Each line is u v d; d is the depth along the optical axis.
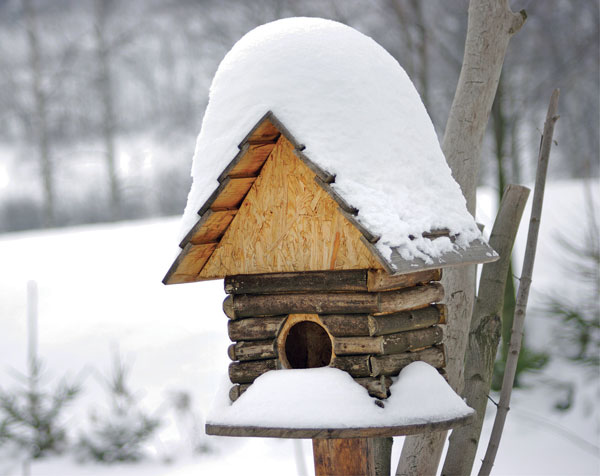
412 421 2.49
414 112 2.79
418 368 2.66
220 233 2.86
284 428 2.52
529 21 11.22
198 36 16.88
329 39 2.71
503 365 7.03
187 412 6.91
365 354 2.62
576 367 7.11
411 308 2.75
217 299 9.35
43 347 8.44
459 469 3.21
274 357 2.79
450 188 2.79
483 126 3.43
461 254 2.63
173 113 21.33
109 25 21.14
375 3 9.55
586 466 5.52
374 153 2.58
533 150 15.62
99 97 21.16
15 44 21.39
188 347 8.13
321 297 2.68
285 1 11.53
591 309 7.26
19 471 6.50
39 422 6.84
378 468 3.29
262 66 2.67
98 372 7.83
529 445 6.03
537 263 8.86
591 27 11.08
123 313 9.09
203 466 6.20
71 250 11.88
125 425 6.65
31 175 21.33
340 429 2.47
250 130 2.58
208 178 2.71
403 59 9.40
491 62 3.40
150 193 22.98
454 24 9.91
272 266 2.79
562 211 10.27
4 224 24.34
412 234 2.47
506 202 3.33
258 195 2.80
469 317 3.45
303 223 2.73
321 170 2.47
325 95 2.60
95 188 23.61
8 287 10.17
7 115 21.59
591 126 15.59
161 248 11.59
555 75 10.02
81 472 6.38
